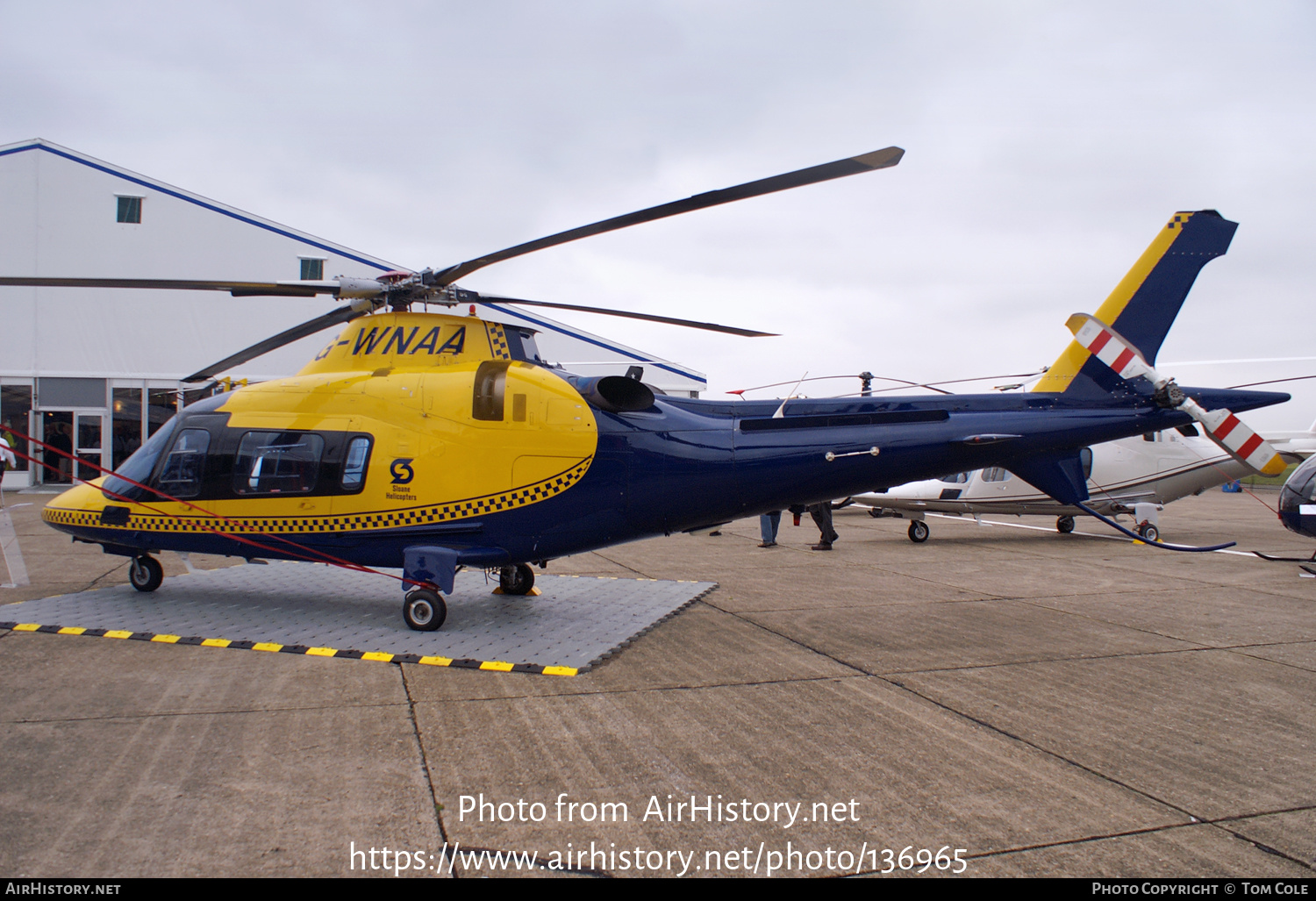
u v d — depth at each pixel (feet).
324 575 26.86
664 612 21.93
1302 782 11.21
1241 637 20.16
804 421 20.22
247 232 73.77
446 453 19.79
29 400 70.33
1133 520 49.21
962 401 20.74
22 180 70.49
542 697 14.65
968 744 12.56
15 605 21.59
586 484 19.57
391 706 13.92
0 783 10.42
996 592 26.68
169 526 21.88
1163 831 9.70
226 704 13.85
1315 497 29.50
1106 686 15.81
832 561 34.71
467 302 21.77
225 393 22.70
